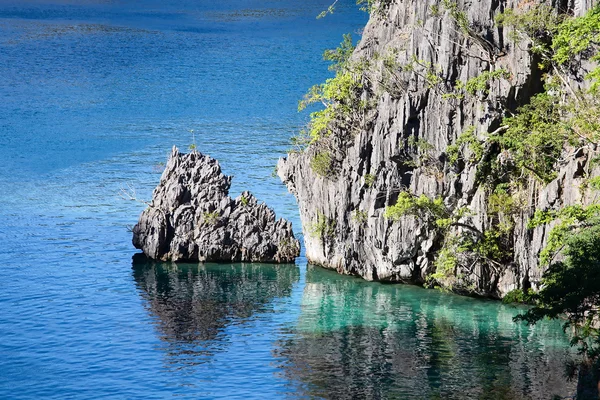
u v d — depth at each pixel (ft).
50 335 505.66
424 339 496.23
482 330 508.53
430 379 441.68
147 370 458.91
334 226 627.46
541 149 533.96
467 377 443.32
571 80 549.95
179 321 528.63
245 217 655.76
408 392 427.74
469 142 564.30
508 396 419.13
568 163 516.32
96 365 465.06
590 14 531.91
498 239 555.69
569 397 414.21
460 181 569.64
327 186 626.23
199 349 486.38
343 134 636.07
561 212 477.36
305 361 467.93
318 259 640.99
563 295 397.19
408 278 593.42
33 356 476.54
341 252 623.36
